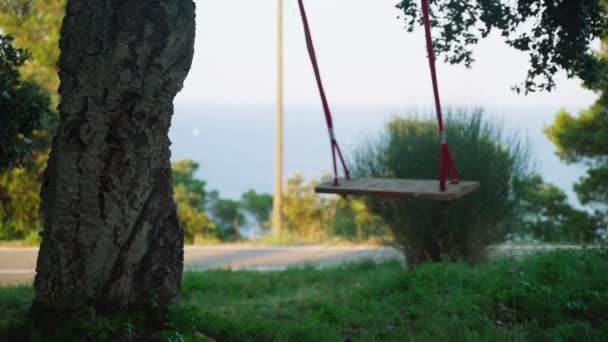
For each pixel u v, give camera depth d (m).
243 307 7.38
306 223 18.75
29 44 15.42
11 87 7.68
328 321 6.23
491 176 9.79
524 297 6.15
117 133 4.64
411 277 7.73
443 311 6.32
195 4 4.86
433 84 4.48
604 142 15.02
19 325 4.79
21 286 9.22
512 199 10.12
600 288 6.55
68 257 4.73
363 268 10.95
